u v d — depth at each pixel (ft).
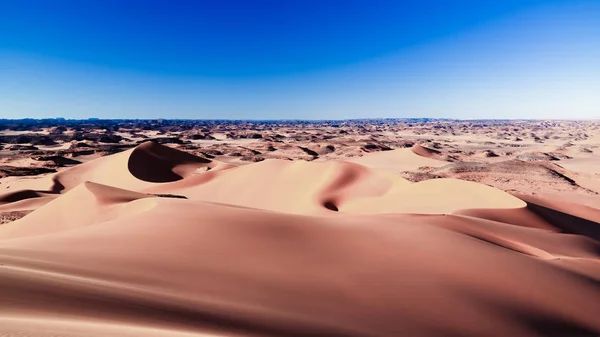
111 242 45.93
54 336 16.14
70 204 97.19
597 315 40.24
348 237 53.88
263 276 38.17
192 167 239.91
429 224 67.36
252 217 59.52
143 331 19.47
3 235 92.63
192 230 51.62
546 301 40.88
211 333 21.67
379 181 148.46
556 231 93.76
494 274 44.91
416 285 39.68
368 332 28.32
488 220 84.53
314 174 161.48
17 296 23.03
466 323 33.27
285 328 25.89
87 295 25.49
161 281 33.50
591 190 172.86
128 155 221.46
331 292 36.22
